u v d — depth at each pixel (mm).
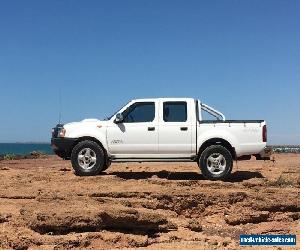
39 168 17531
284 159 27391
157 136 12711
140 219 9094
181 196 10523
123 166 16016
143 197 10562
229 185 11750
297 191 11430
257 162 20547
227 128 12656
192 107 12781
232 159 12469
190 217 10508
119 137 12789
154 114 12828
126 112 12898
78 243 8375
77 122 13195
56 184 11633
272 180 12594
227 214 10539
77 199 10133
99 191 10680
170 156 12758
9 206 9797
